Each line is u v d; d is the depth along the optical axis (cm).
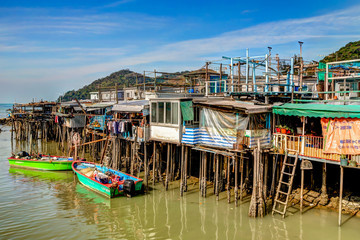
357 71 2192
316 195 1806
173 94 2950
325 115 1489
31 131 4191
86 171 2417
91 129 3222
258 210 1620
